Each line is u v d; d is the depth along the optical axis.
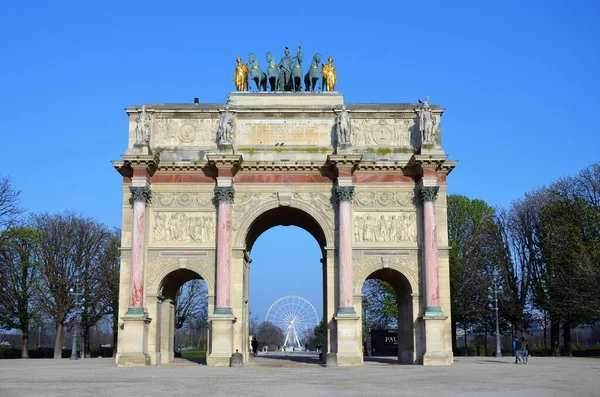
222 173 63.22
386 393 31.61
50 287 92.81
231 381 39.75
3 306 91.50
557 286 81.06
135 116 66.06
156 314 62.81
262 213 64.06
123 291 62.31
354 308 62.50
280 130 65.88
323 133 65.75
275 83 69.56
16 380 41.12
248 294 68.94
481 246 96.00
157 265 63.19
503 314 94.06
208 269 63.19
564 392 31.92
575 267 78.31
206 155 62.56
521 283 92.19
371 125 66.19
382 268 63.38
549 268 83.94
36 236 94.12
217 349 60.38
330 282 62.88
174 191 64.38
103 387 35.56
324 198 64.38
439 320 60.62
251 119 66.06
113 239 102.31
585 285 78.19
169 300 67.25
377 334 94.62
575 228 80.62
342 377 43.25
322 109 65.88
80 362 73.69
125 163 63.31
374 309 117.44
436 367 56.12
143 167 62.72
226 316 60.72
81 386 36.28
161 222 64.00
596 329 159.00
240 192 64.31
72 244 95.75
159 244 63.53
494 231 95.31
